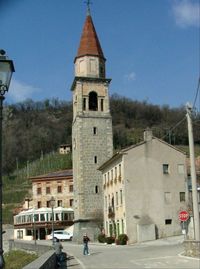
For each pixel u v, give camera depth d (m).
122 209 53.16
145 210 52.03
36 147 170.25
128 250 37.25
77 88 68.38
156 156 54.03
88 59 70.25
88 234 62.66
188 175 56.97
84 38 71.88
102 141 66.81
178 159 54.84
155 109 180.62
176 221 52.59
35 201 96.62
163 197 52.97
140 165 53.31
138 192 52.38
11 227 97.69
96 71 69.94
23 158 165.12
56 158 152.75
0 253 10.52
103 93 68.94
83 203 63.84
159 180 53.34
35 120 187.25
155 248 37.16
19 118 186.88
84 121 66.94
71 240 72.88
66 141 174.25
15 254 46.41
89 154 65.81
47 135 174.75
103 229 62.84
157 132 129.00
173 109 175.00
